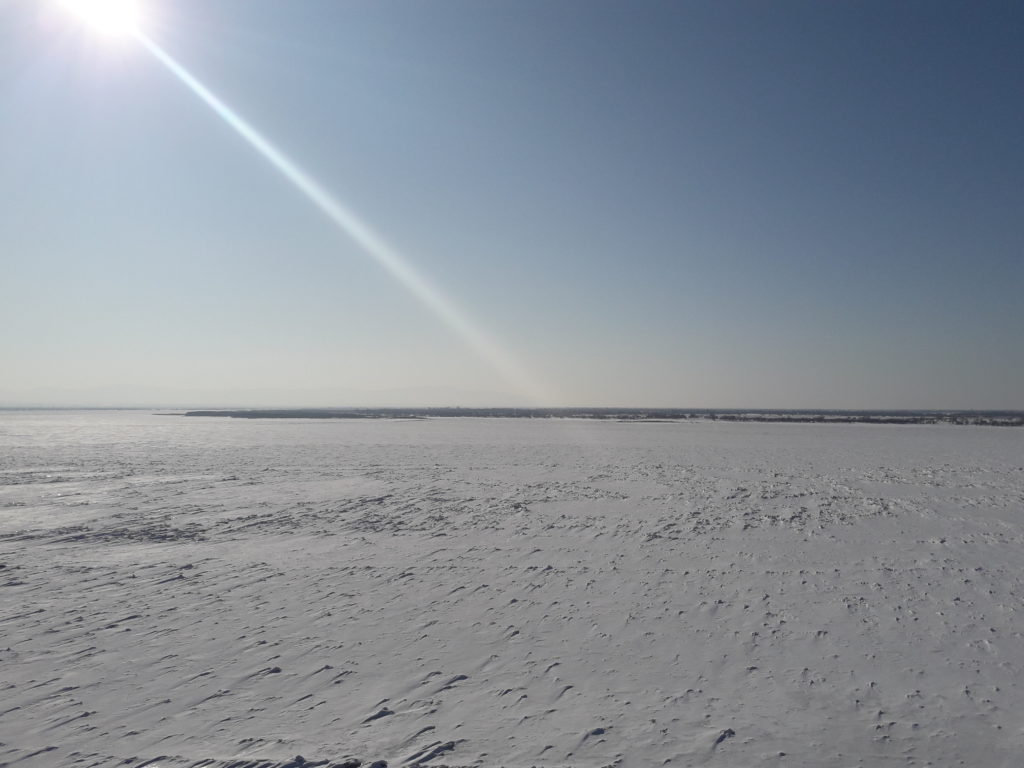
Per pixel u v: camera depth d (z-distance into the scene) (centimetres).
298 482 2033
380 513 1455
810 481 1911
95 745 459
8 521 1390
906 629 662
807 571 899
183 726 485
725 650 618
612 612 737
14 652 640
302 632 689
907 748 434
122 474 2280
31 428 6156
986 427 6369
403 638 666
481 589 841
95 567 995
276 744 454
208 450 3381
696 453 3070
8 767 430
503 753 435
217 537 1216
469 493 1756
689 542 1102
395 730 471
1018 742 439
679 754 430
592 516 1375
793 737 451
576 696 524
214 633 688
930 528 1181
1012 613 703
